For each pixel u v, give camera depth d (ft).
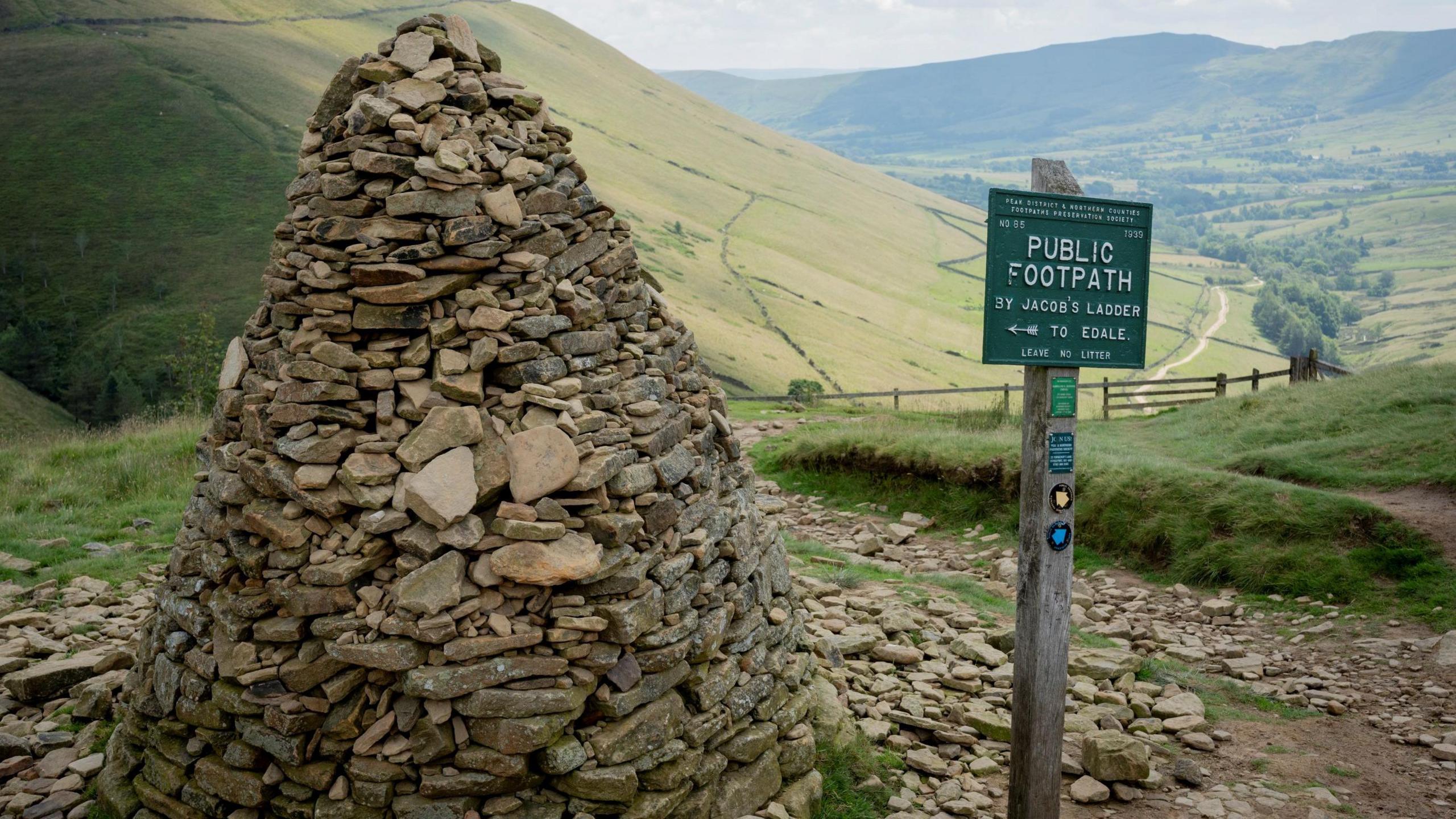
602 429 18.54
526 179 18.89
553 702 16.12
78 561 35.55
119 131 446.60
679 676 17.99
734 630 19.97
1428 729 24.79
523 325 18.01
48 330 323.98
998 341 16.35
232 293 355.97
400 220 17.80
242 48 591.37
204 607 18.04
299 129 488.44
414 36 19.22
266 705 16.48
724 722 18.67
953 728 23.54
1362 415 55.26
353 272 17.51
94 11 576.20
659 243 576.61
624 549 17.48
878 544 45.27
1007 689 26.07
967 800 20.33
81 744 21.06
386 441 17.35
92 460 51.80
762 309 512.63
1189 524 40.93
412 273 17.40
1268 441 55.93
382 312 17.67
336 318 17.70
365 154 17.63
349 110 18.81
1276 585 36.42
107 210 396.16
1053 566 17.12
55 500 44.06
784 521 50.90
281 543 16.87
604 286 20.26
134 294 350.64
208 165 435.94
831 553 42.47
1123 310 17.37
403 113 17.99
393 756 16.03
